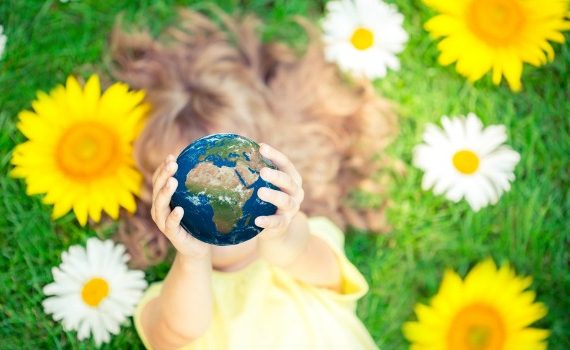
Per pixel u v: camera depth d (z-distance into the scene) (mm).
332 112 1312
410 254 1291
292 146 1294
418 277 1284
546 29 1303
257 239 1180
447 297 1262
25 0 1329
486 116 1319
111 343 1248
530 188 1304
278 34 1333
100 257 1253
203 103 1269
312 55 1325
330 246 1242
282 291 1188
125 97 1266
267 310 1181
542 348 1258
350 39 1295
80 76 1315
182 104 1263
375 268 1285
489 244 1294
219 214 936
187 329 1151
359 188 1307
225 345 1167
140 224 1271
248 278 1187
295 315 1181
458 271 1285
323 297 1200
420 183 1309
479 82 1325
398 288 1280
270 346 1169
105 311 1245
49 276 1271
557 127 1320
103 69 1316
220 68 1305
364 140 1314
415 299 1277
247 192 938
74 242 1274
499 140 1286
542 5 1302
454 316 1259
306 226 1171
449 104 1323
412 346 1259
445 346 1256
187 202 938
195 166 940
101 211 1277
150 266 1267
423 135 1291
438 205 1304
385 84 1326
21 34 1323
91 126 1262
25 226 1277
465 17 1302
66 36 1326
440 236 1296
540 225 1298
